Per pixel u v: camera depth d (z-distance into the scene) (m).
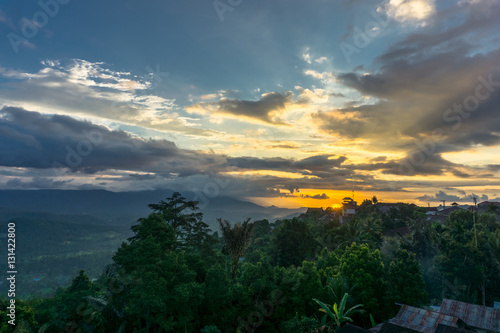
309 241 60.34
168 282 29.98
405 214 102.06
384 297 34.97
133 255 30.62
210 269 33.12
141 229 35.88
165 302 28.72
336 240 64.19
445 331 23.23
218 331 29.78
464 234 51.53
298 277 35.66
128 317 29.97
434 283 44.91
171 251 34.12
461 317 27.61
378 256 37.56
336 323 31.03
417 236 52.50
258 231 103.19
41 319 26.14
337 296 34.22
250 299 33.47
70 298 27.66
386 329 25.27
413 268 34.47
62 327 25.89
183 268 31.53
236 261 37.72
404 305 29.84
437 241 52.03
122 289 29.41
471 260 43.66
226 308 32.62
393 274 35.00
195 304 29.83
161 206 45.38
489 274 43.62
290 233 60.12
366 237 62.72
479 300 43.75
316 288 34.50
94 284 30.70
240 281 36.06
